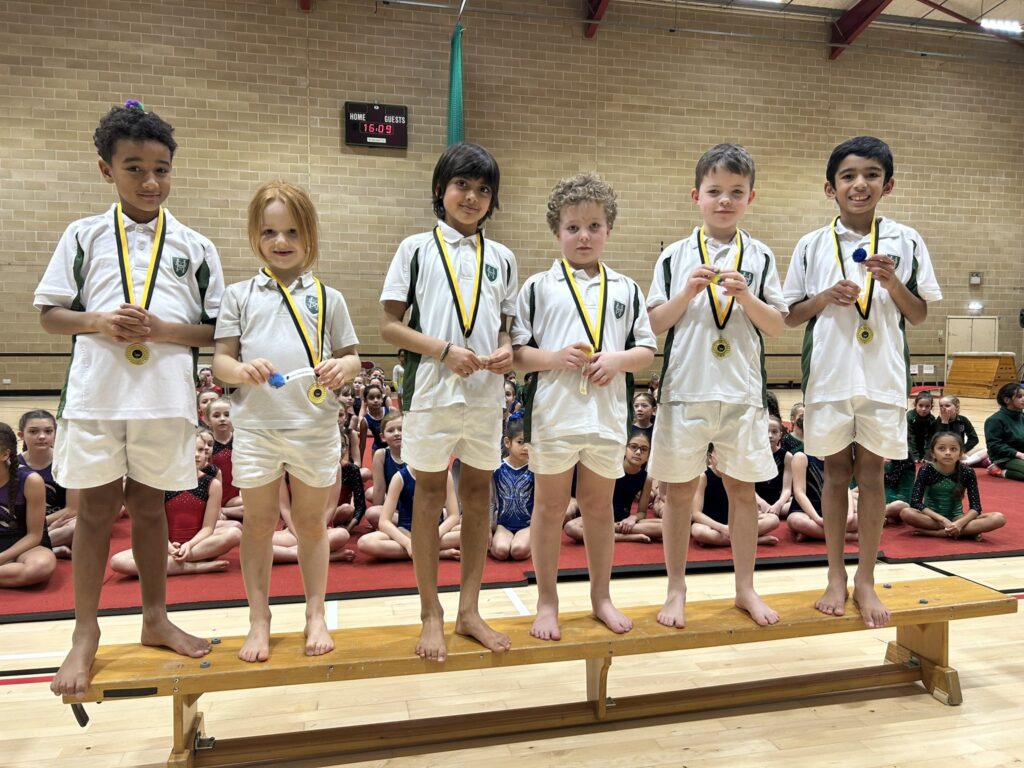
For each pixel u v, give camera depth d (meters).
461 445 2.06
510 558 3.92
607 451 2.12
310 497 2.04
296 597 3.28
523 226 11.78
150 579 2.05
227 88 10.69
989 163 13.43
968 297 13.50
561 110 11.77
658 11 11.99
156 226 1.97
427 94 11.35
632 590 3.42
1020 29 12.16
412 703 2.35
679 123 12.16
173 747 1.99
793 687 2.35
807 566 3.80
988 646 2.77
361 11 11.02
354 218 11.24
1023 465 6.16
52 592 3.37
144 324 1.81
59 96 10.23
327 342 2.10
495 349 2.08
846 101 12.73
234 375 1.90
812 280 2.47
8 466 3.50
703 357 2.28
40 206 10.32
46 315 1.86
